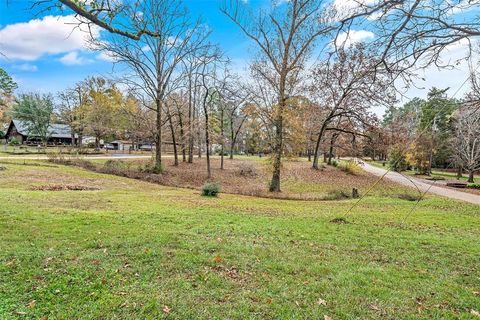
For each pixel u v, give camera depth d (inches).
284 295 149.6
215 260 190.2
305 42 745.0
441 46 148.3
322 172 1155.3
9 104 1649.9
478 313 140.1
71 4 136.2
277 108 777.6
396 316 135.5
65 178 710.5
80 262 177.8
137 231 250.1
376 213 433.4
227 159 1505.9
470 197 762.2
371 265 199.2
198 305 136.3
